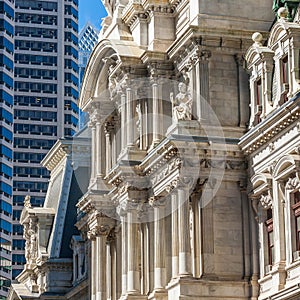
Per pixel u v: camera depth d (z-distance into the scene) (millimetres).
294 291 108375
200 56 124625
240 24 125688
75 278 177125
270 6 127062
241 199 122375
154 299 125688
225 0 125812
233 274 120875
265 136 115812
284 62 116438
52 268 184250
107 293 140375
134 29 137375
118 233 139250
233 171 122250
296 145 110062
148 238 129500
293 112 108812
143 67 133250
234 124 124250
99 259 141500
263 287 117812
